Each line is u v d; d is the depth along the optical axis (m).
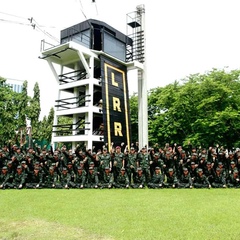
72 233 5.64
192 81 27.55
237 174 13.52
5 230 5.92
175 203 8.79
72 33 24.92
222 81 25.22
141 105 25.89
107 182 13.91
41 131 38.97
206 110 25.20
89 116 21.81
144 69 26.05
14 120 31.03
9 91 31.66
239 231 5.70
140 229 5.86
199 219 6.65
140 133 25.61
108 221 6.52
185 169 13.55
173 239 5.23
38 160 14.23
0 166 14.61
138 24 26.39
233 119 23.58
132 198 9.91
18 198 10.07
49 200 9.56
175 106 26.53
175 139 28.48
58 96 24.75
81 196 10.52
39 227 6.09
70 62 25.53
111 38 24.67
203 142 24.39
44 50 23.75
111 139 21.88
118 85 24.11
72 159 14.50
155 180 13.69
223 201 9.17
